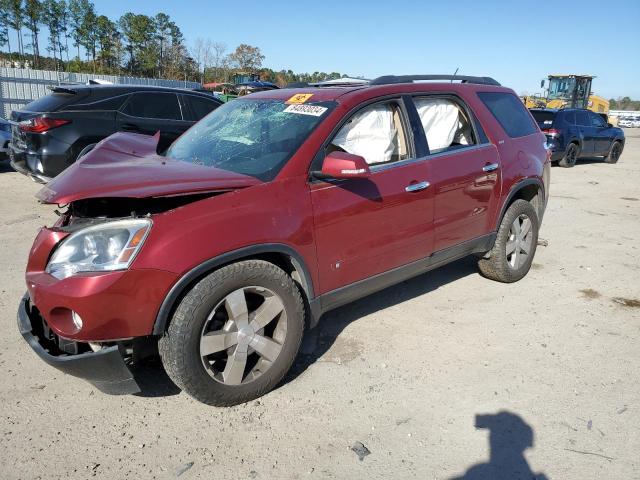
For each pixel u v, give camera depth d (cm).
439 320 432
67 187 283
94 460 270
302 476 261
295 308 320
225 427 296
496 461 272
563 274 550
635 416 309
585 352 384
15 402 315
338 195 338
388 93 387
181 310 278
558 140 1488
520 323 430
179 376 285
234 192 302
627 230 756
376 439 287
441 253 423
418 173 388
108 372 276
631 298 489
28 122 746
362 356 373
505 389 335
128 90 809
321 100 370
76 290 260
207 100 890
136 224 271
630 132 3919
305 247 322
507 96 511
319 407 314
